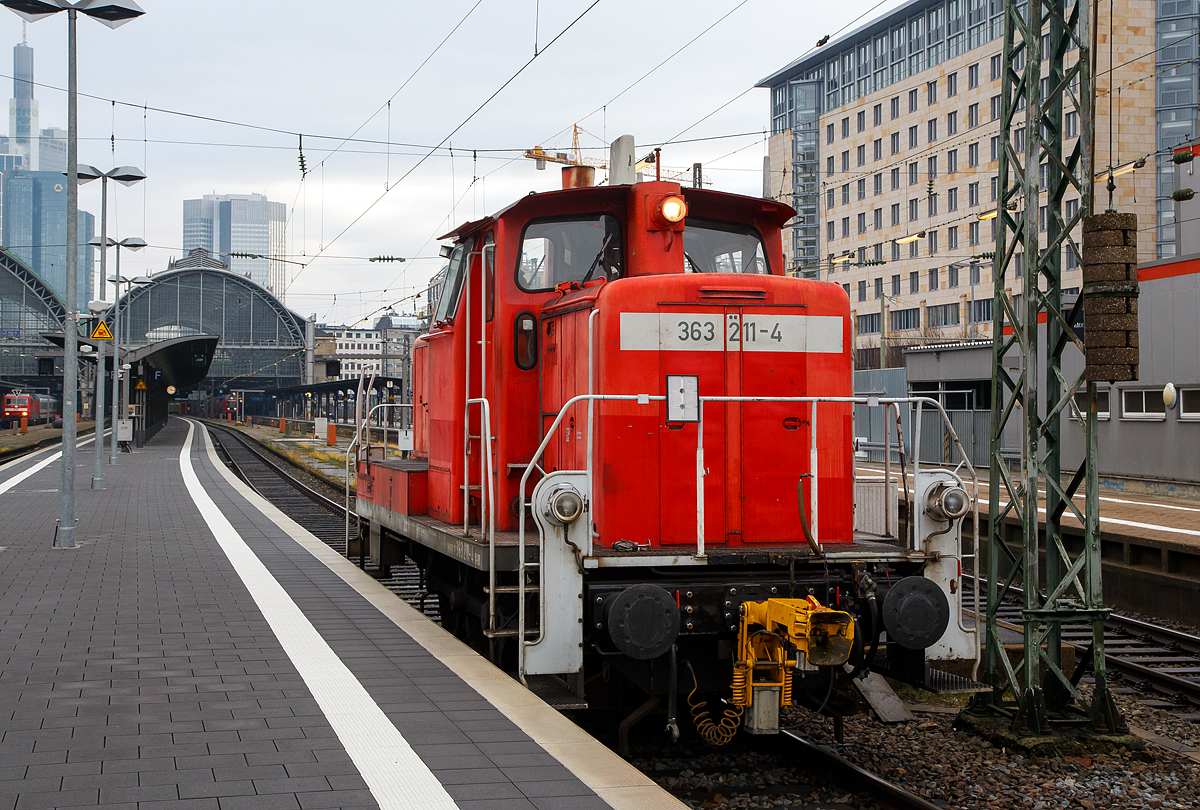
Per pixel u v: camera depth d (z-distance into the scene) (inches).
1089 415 290.2
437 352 365.1
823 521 276.5
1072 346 986.1
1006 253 310.2
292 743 212.2
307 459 1561.3
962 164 2230.6
